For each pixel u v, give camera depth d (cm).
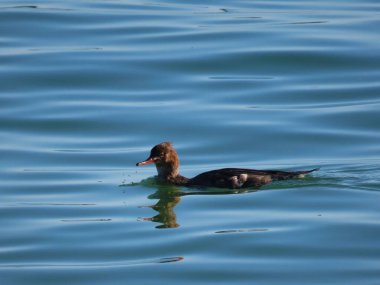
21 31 4069
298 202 2631
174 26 4134
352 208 2570
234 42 3938
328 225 2455
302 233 2412
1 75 3653
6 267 2283
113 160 3048
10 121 3328
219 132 3234
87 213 2620
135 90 3578
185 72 3703
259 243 2362
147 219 2559
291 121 3303
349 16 4250
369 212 2538
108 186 2831
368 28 4062
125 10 4362
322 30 4053
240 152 3102
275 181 2769
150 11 4359
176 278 2194
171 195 2748
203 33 4038
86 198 2742
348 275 2186
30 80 3631
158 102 3475
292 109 3409
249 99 3500
